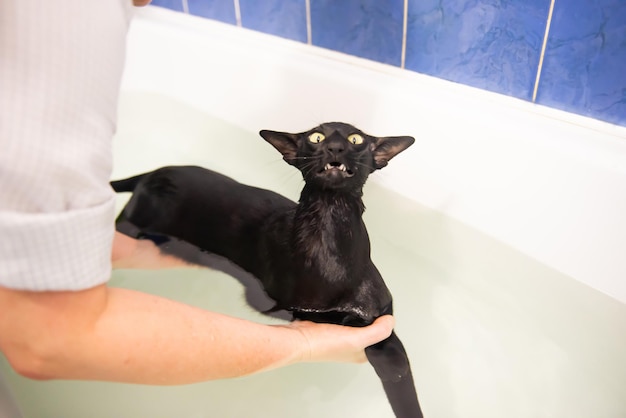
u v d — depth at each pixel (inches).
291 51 48.9
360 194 32.1
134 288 38.9
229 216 37.6
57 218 17.3
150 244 40.3
